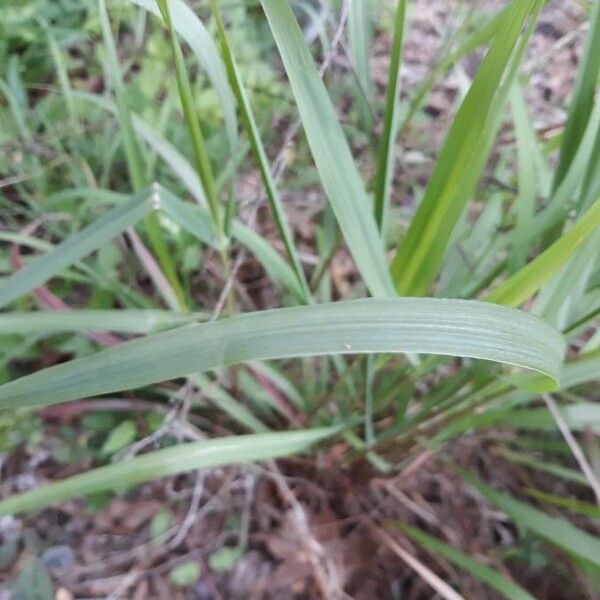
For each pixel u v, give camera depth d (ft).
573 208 0.80
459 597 1.07
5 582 1.14
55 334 1.24
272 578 1.24
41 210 1.27
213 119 1.47
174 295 1.13
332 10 1.15
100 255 1.25
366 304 0.49
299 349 0.48
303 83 0.60
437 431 1.05
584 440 1.24
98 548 1.21
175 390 1.30
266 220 1.49
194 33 0.71
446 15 1.88
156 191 0.82
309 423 1.20
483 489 1.11
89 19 1.56
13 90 1.40
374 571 1.27
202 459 0.85
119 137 1.35
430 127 1.51
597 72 0.72
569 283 0.76
